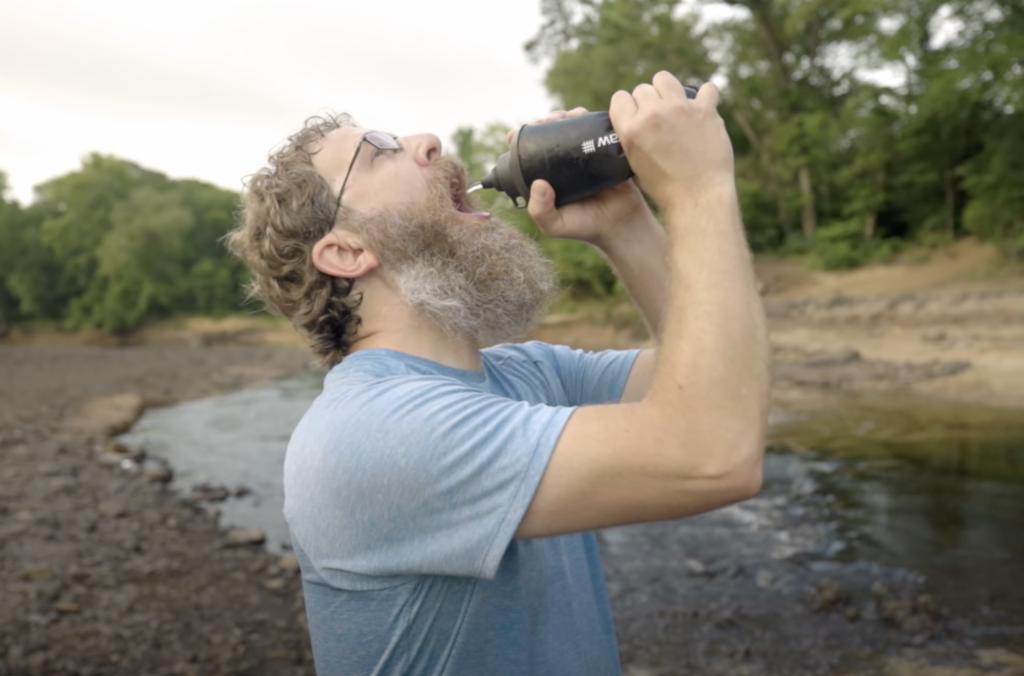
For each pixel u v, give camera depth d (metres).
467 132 36.38
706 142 1.14
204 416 18.61
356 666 1.16
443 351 1.35
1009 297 19.50
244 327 53.41
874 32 25.73
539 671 1.21
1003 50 18.80
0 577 6.31
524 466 1.04
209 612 5.62
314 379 27.69
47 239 60.66
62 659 4.74
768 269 29.31
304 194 1.32
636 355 1.64
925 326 20.47
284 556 7.12
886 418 13.29
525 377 1.53
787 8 28.33
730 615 5.45
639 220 1.47
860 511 7.87
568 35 34.72
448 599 1.14
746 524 7.58
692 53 30.20
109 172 63.03
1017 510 7.69
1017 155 22.34
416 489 1.07
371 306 1.34
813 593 5.77
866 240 28.72
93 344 56.75
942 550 6.61
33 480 10.45
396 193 1.32
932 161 27.34
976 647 4.81
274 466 12.16
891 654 4.77
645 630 5.29
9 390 23.48
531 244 1.43
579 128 1.33
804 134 29.45
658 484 1.01
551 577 1.28
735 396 1.01
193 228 59.66
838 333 21.53
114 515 8.66
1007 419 12.70
